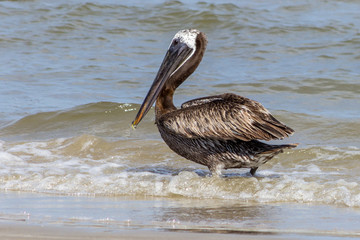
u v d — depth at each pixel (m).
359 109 17.27
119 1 32.53
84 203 9.31
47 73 22.34
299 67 22.38
